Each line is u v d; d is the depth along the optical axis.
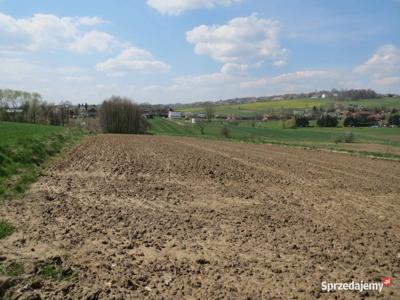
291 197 14.13
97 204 11.92
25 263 6.55
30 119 92.94
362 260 7.80
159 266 7.17
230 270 7.09
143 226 9.68
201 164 23.12
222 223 10.20
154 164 22.47
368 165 25.52
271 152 34.53
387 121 95.00
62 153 26.73
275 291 6.28
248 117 121.62
